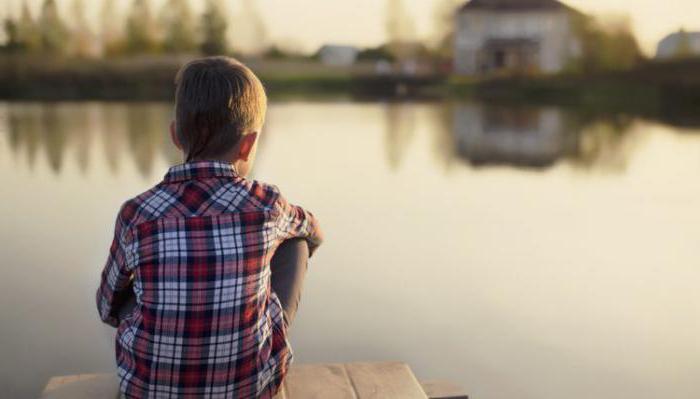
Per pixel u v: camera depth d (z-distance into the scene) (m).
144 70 44.50
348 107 41.34
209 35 45.28
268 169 14.80
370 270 6.52
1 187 12.91
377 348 4.48
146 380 1.35
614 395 3.70
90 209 10.40
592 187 13.57
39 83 43.47
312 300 5.54
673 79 41.56
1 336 4.70
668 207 10.85
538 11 47.38
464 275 6.39
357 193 11.83
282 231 1.46
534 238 8.18
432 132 28.89
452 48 49.03
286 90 47.16
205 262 1.34
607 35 44.97
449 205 10.76
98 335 4.74
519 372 4.09
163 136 25.38
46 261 6.95
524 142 25.58
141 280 1.34
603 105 42.22
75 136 25.23
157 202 1.36
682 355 4.38
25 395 3.75
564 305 5.47
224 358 1.35
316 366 2.03
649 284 6.15
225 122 1.38
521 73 48.06
